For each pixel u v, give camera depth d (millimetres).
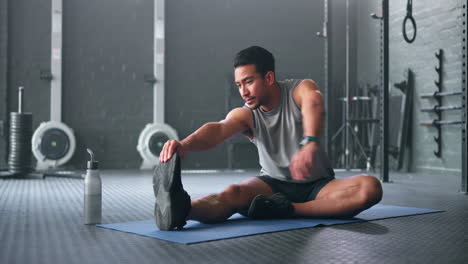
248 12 7652
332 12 7863
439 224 2246
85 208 2225
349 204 2242
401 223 2271
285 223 2197
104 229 2086
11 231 2041
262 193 2340
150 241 1802
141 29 7191
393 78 7051
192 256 1553
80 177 5262
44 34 6750
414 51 6656
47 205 2992
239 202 2268
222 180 5215
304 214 2301
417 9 6598
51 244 1754
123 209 2812
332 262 1479
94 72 7012
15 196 3516
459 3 5938
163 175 1945
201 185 4605
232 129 2221
